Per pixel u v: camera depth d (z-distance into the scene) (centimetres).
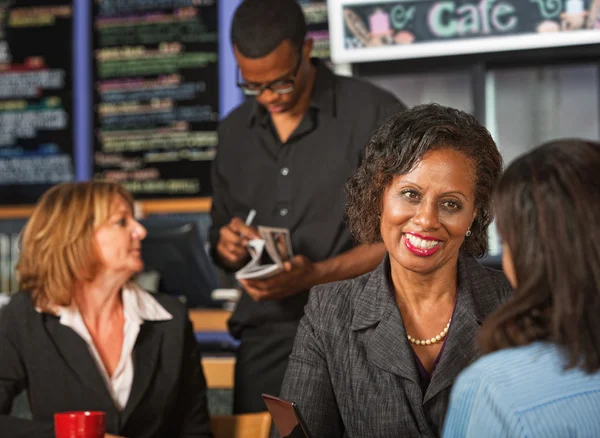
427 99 441
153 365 204
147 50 454
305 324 149
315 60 241
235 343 370
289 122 237
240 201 244
